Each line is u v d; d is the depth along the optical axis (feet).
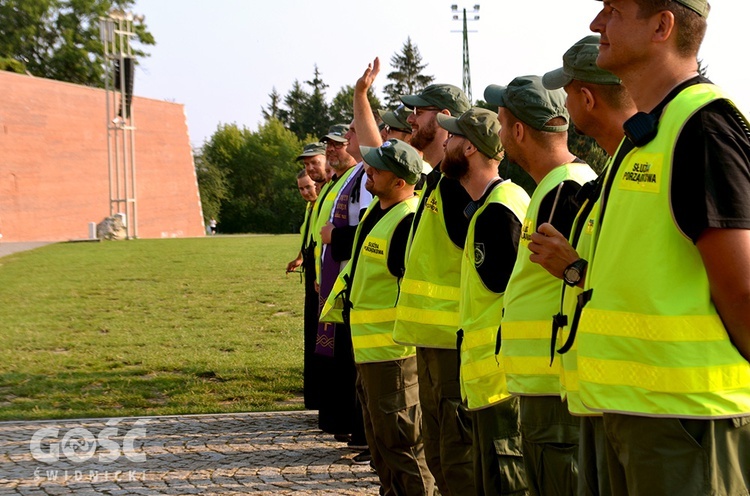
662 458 8.36
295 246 124.98
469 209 14.06
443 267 15.07
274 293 62.49
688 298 8.33
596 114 10.80
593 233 9.39
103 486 20.48
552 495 11.74
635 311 8.57
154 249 117.29
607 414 8.84
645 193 8.53
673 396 8.32
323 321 19.47
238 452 23.39
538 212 11.87
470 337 13.53
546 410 11.71
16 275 78.07
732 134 8.04
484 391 13.37
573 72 10.80
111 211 161.07
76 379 33.47
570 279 9.66
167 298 60.23
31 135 167.02
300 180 32.48
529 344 11.86
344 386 23.43
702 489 8.23
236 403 29.63
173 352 38.75
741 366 8.32
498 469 13.32
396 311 16.17
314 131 367.66
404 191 17.58
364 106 21.62
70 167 176.55
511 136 12.83
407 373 16.94
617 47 8.87
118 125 162.09
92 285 68.90
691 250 8.35
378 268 17.16
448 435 14.94
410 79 336.90
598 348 8.85
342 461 22.43
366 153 17.60
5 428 26.32
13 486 20.54
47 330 45.70
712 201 7.93
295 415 27.96
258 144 293.23
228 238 165.37
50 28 238.89
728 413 8.27
